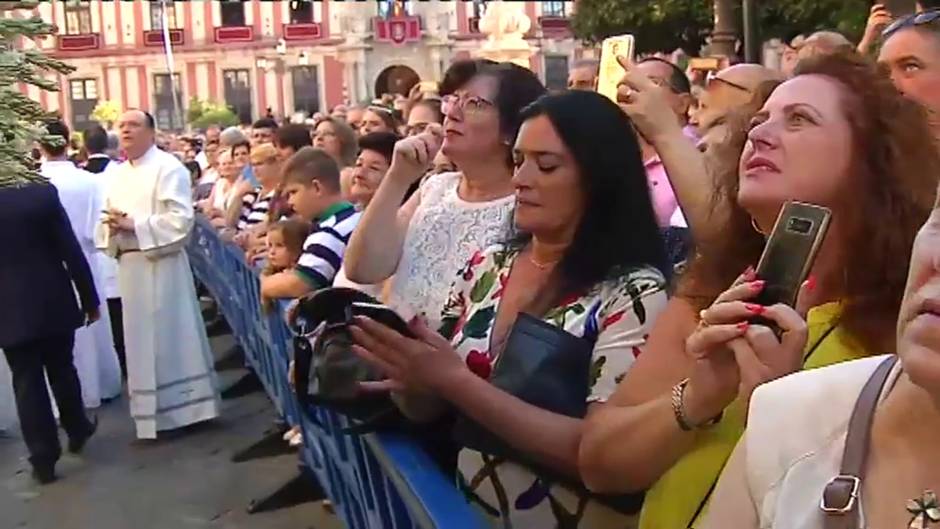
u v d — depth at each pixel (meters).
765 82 2.17
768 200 1.85
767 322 1.65
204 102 37.41
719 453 1.92
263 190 7.48
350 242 3.62
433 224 3.45
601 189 2.49
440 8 41.69
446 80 3.66
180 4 41.38
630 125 2.57
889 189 1.82
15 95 2.47
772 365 1.63
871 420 1.29
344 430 2.84
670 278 2.44
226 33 41.50
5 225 5.90
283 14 41.72
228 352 8.77
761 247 2.02
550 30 41.84
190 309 6.77
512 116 3.31
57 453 6.05
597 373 2.36
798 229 1.68
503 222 3.24
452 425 2.75
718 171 2.10
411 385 2.49
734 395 1.82
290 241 5.05
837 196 1.84
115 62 40.91
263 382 6.80
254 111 41.97
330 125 6.54
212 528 5.18
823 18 14.64
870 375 1.33
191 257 11.69
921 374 1.18
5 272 5.93
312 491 5.41
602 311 2.42
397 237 3.59
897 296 1.81
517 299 2.68
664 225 3.24
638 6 18.41
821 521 1.26
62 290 6.09
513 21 21.88
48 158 7.51
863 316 1.82
